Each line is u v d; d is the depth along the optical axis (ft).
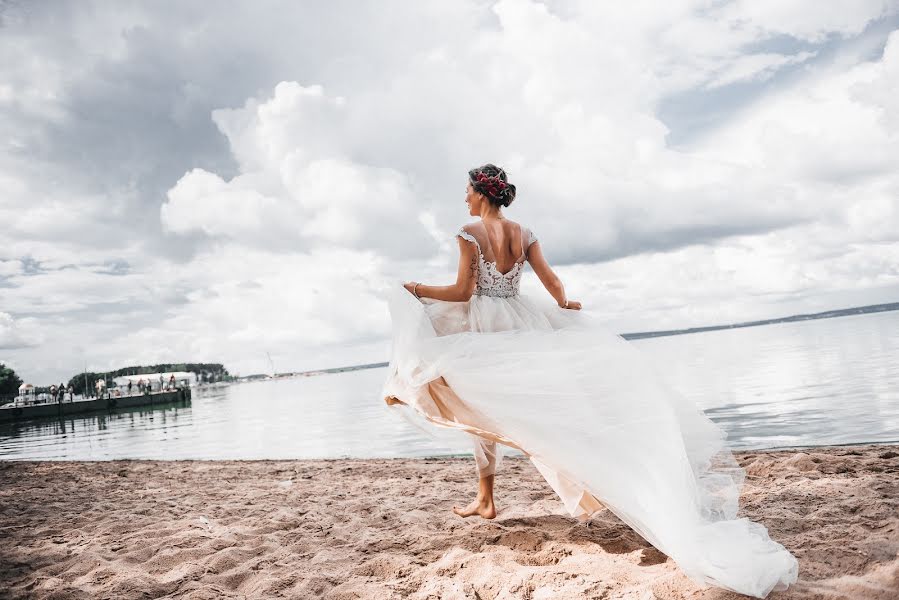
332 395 122.42
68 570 11.23
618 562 9.26
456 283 11.29
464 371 10.43
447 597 8.45
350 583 9.52
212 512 16.21
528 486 17.16
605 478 9.09
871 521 9.57
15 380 291.99
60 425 98.17
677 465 8.79
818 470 15.33
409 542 11.78
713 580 7.54
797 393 37.47
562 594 8.01
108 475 27.37
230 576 10.25
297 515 15.17
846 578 7.22
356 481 20.59
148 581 10.05
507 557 10.03
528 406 9.94
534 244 11.94
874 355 62.95
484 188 11.59
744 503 11.96
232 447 41.11
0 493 23.16
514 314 11.34
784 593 7.16
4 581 10.87
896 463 15.37
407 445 33.30
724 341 209.26
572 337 10.42
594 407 9.60
